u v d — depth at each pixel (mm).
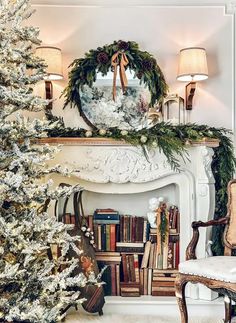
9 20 2424
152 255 3354
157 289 3334
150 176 3291
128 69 3477
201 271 2537
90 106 3475
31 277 2438
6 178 2281
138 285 3322
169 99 3494
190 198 3320
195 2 3586
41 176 2609
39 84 3492
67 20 3561
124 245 3352
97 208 3559
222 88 3580
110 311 3211
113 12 3572
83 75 3459
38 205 2734
